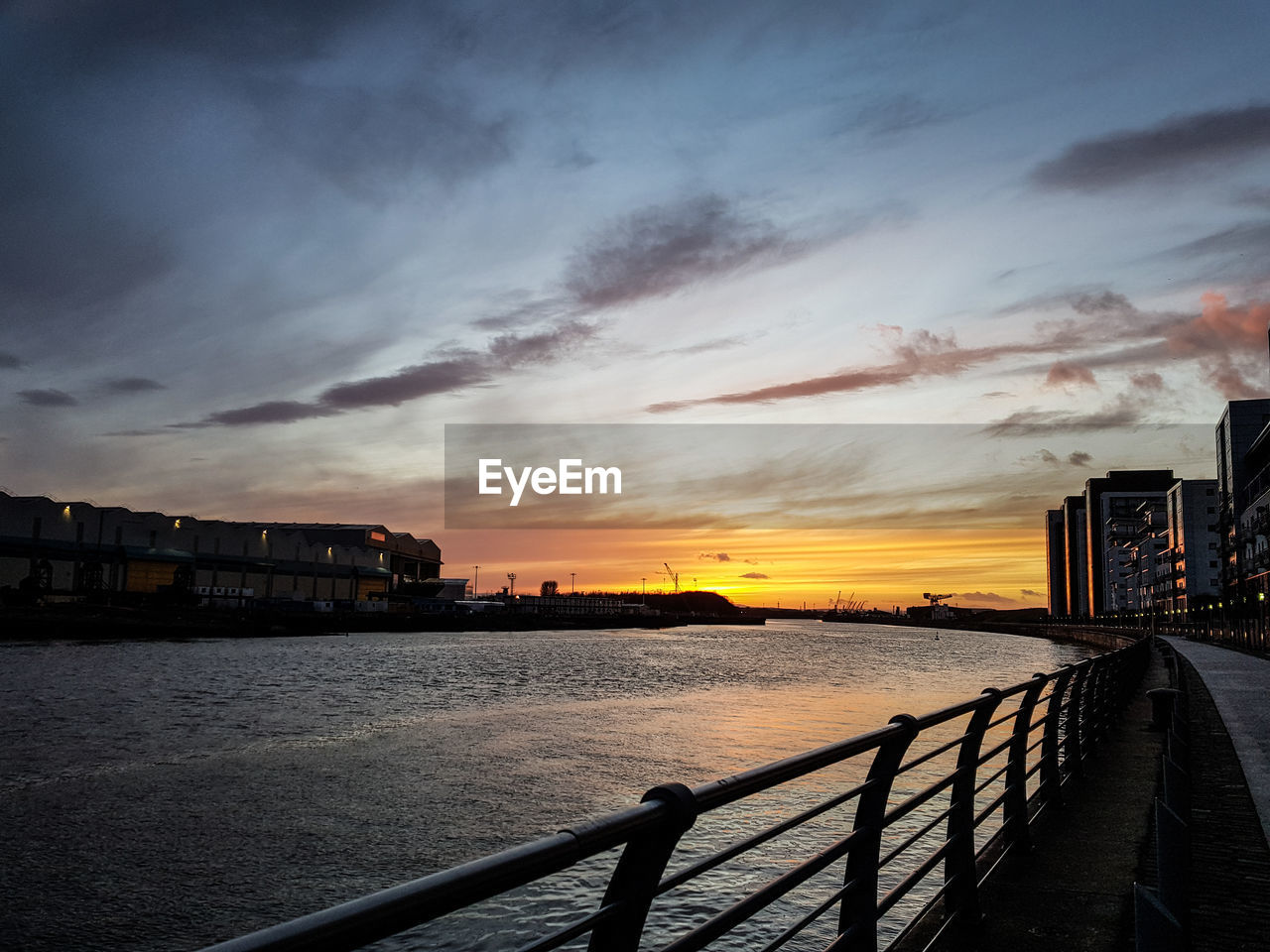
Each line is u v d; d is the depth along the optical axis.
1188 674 27.59
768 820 15.23
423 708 40.59
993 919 5.36
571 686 54.28
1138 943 2.70
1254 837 7.20
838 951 3.65
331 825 17.95
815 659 94.12
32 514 108.62
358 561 170.38
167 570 128.25
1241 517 80.06
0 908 13.20
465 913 11.49
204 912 13.14
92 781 22.52
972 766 5.40
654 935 10.30
